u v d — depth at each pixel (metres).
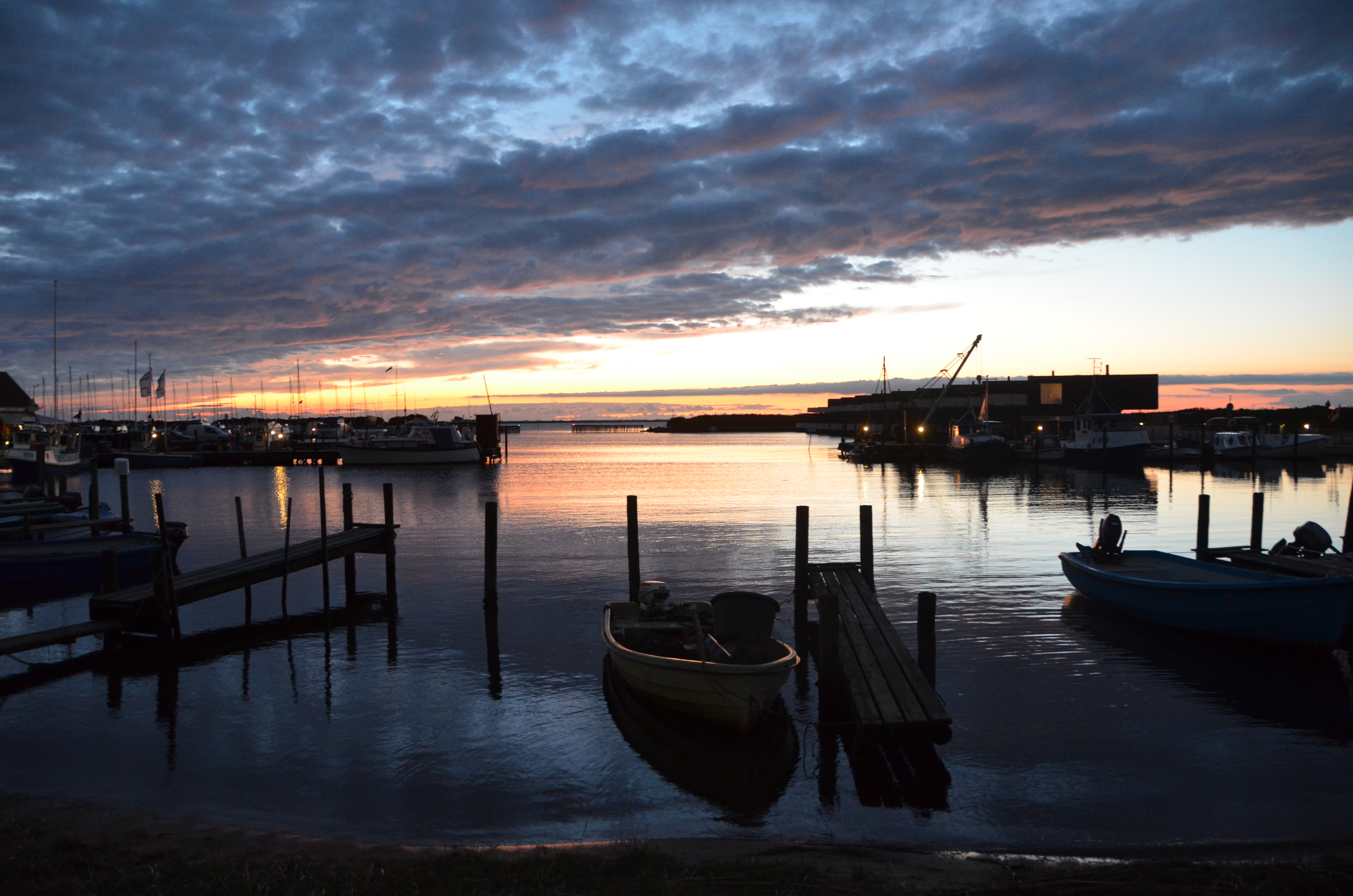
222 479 65.25
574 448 150.38
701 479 61.94
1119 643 15.17
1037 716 11.66
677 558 25.05
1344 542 18.94
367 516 37.41
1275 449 67.94
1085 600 18.69
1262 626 14.21
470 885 6.57
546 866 6.97
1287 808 8.97
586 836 8.44
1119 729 11.19
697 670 10.73
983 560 24.12
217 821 8.66
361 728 11.48
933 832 8.49
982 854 7.66
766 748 10.70
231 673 14.03
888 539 28.64
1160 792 9.38
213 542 29.39
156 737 11.20
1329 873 6.80
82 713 12.18
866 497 44.88
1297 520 33.00
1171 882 6.70
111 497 48.78
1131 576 16.52
